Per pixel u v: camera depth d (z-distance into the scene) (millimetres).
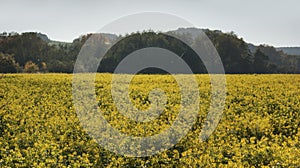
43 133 12461
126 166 9969
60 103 19703
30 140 11992
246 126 13984
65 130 13141
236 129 13641
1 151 10805
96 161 10016
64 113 16688
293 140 12242
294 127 14570
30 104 19156
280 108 18062
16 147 10930
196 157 9992
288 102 19234
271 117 15461
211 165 9227
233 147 10945
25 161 9836
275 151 10297
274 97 21375
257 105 19109
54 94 23391
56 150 10625
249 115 15711
